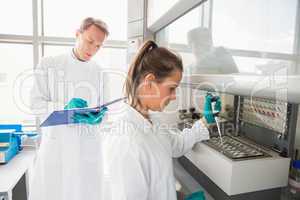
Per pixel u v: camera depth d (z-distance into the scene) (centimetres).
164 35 156
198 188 96
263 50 62
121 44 236
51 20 224
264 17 62
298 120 82
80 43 148
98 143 136
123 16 234
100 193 136
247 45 70
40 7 220
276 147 85
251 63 68
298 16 51
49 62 149
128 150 71
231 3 78
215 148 88
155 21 153
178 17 126
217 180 81
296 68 51
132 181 68
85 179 132
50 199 129
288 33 54
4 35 214
